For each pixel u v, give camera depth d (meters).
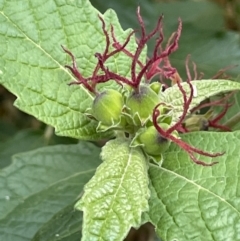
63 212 0.28
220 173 0.22
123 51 0.23
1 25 0.23
